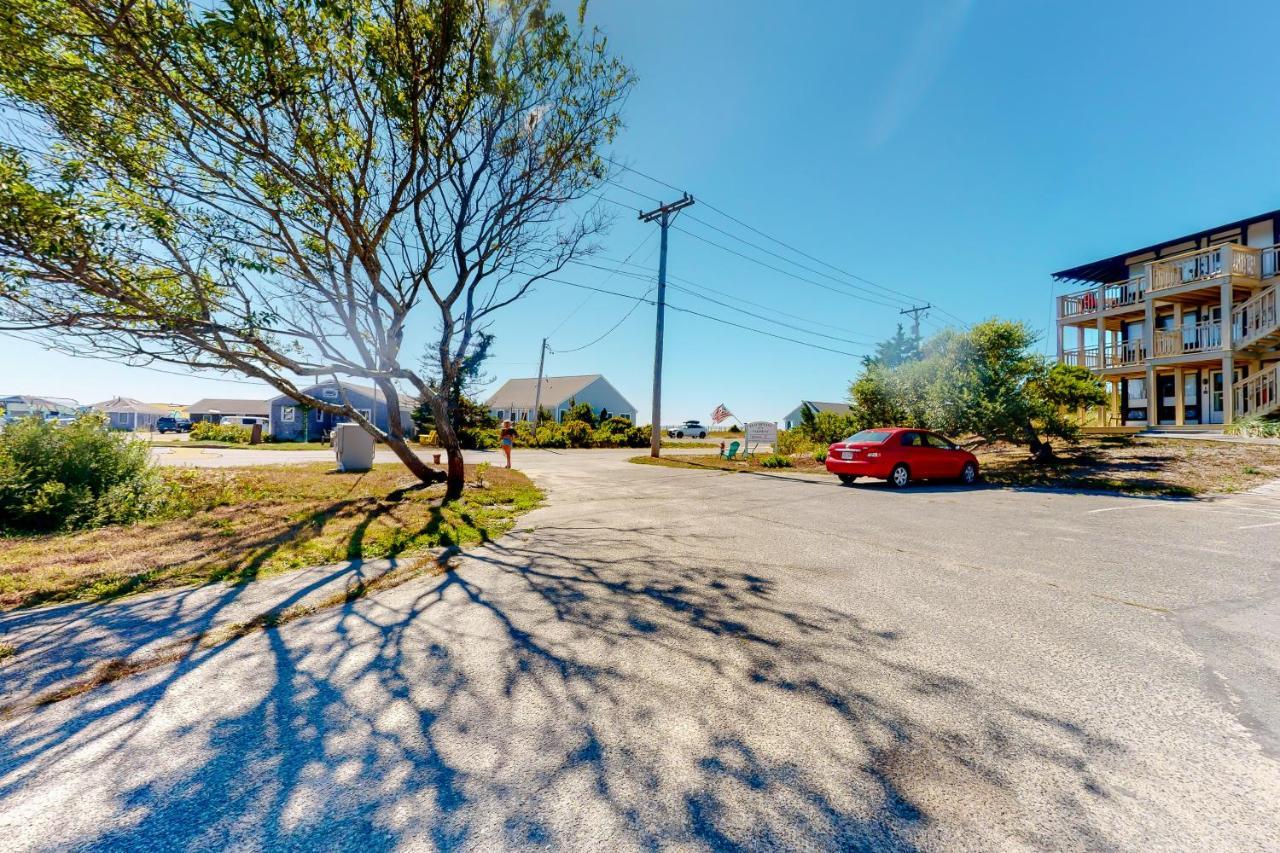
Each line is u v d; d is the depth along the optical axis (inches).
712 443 1550.2
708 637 145.7
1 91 208.4
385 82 249.8
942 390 544.7
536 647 139.7
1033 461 586.6
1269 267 667.4
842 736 99.8
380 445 1135.6
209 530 267.6
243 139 251.4
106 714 108.3
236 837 76.1
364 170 279.1
